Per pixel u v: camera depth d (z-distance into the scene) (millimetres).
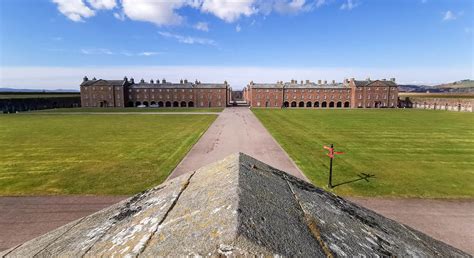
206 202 2404
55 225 8773
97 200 10773
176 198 2789
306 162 16594
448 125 34750
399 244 2814
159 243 1979
